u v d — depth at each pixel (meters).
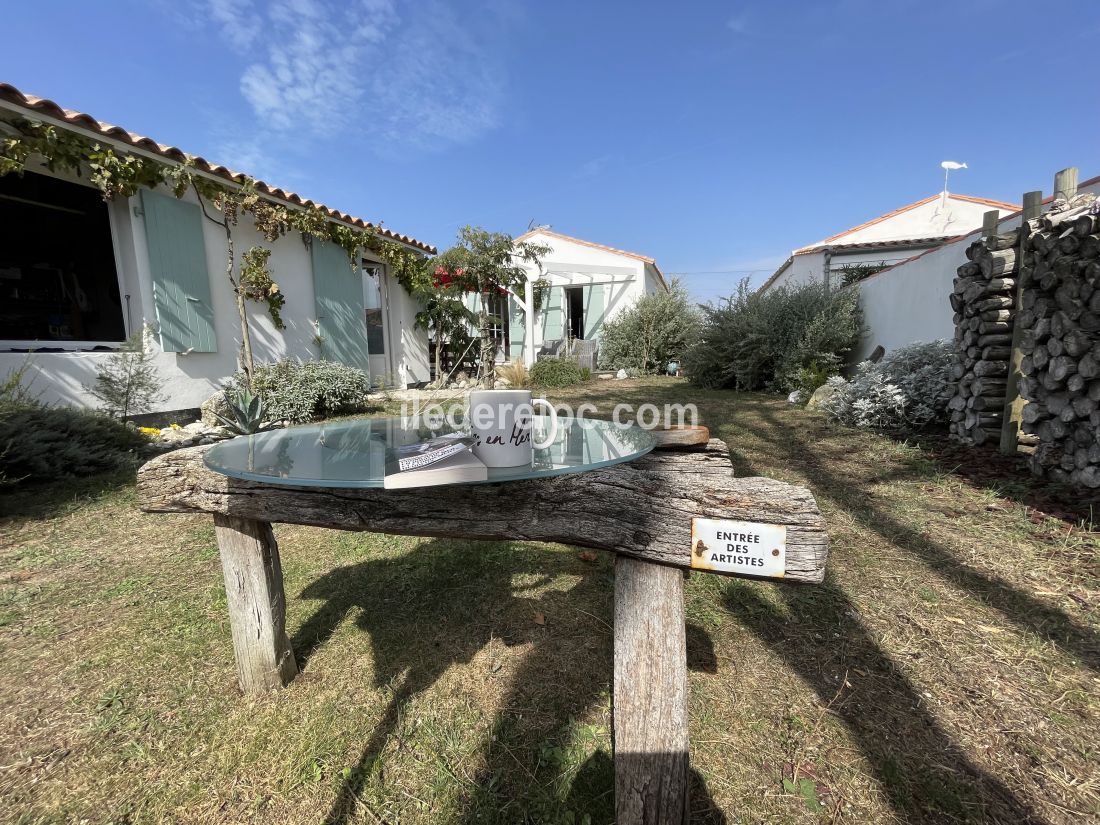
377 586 2.39
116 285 6.01
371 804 1.27
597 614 2.13
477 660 1.83
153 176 5.35
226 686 1.71
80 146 4.70
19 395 4.27
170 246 5.64
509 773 1.36
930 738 1.42
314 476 1.02
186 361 5.93
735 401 7.88
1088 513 2.68
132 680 1.75
